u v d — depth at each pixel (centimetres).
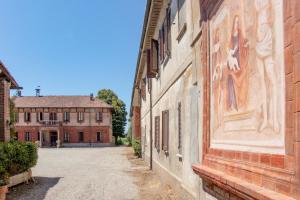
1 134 1495
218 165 498
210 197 555
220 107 498
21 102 6569
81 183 1408
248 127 392
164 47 1285
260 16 357
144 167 2064
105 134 6581
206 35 569
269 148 337
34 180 1439
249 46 387
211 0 539
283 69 308
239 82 420
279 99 316
